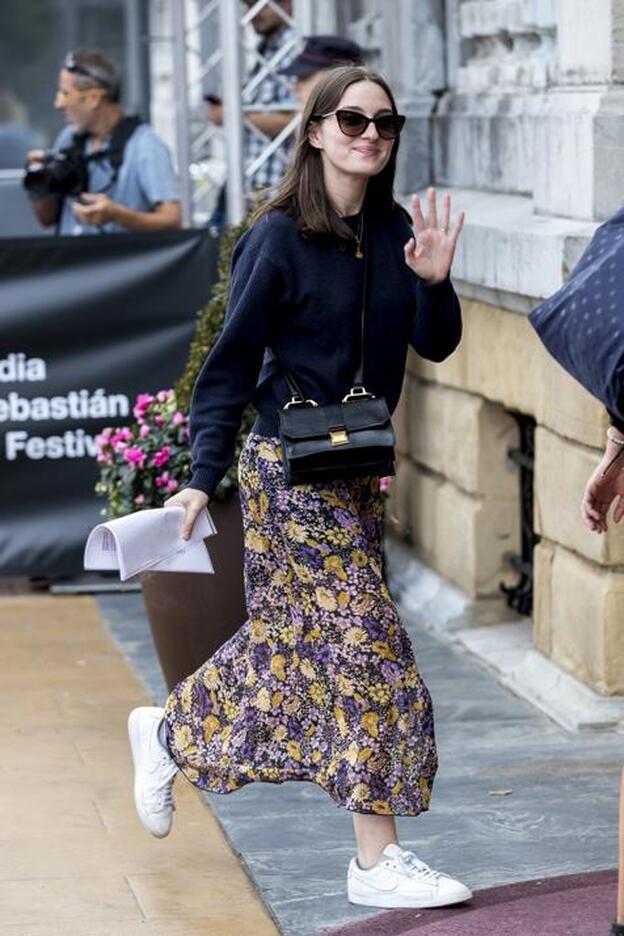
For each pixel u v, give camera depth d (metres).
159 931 6.73
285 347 6.71
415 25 12.70
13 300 12.38
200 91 20.88
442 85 12.77
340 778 6.67
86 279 12.41
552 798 8.14
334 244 6.65
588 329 5.49
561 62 9.62
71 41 24.64
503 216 10.34
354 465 6.62
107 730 9.40
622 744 8.95
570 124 9.30
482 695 9.95
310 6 14.90
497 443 11.23
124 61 24.64
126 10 24.59
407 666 6.70
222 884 7.22
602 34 9.08
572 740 9.03
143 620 11.98
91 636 11.57
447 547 11.77
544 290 9.22
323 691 6.76
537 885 7.02
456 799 8.16
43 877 7.32
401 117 6.63
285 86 13.40
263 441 6.79
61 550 12.59
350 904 6.89
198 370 9.30
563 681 9.62
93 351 12.48
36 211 14.36
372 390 6.76
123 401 12.52
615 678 9.21
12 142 23.05
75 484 12.59
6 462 12.52
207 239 12.45
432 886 6.73
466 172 12.06
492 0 11.62
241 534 8.84
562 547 9.72
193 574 8.83
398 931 6.57
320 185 6.64
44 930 6.75
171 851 7.60
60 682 10.41
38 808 8.16
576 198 9.30
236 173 12.64
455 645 11.13
